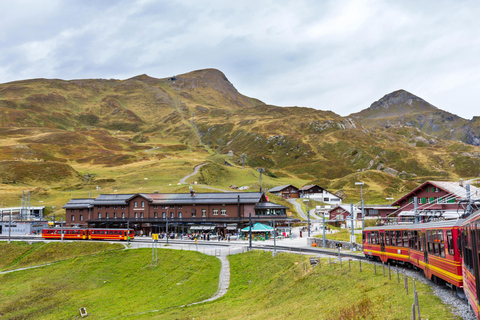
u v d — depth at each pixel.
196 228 116.94
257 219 115.94
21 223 130.50
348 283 38.56
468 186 45.81
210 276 67.56
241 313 42.44
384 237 46.31
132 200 129.50
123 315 54.81
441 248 28.55
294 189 186.50
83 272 83.88
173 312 49.56
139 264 84.94
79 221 137.88
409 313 23.55
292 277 51.25
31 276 85.50
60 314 60.38
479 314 17.61
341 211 129.38
